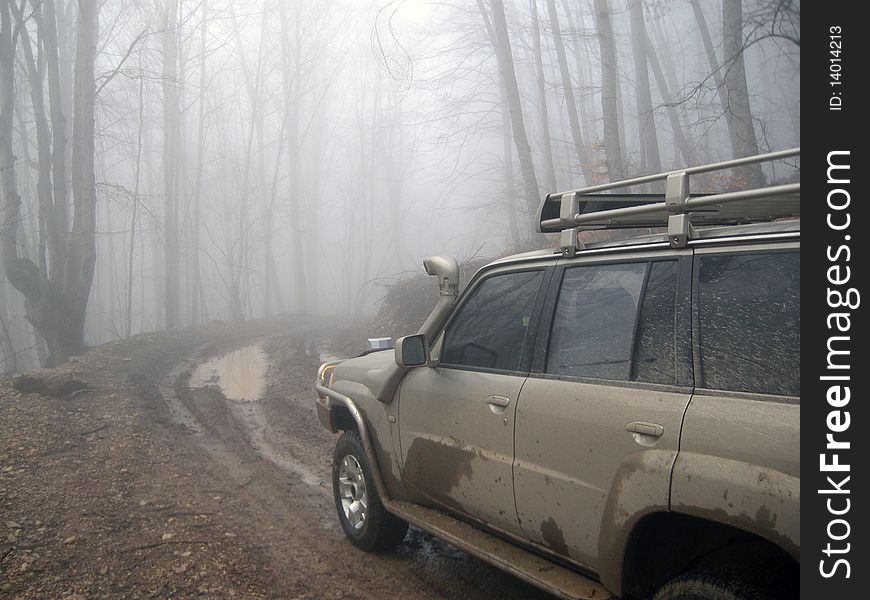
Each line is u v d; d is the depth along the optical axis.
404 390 4.13
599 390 2.90
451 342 3.95
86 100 19.02
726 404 2.45
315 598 4.00
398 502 4.27
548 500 3.07
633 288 2.97
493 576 4.25
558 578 3.04
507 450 3.31
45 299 18.33
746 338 2.49
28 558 4.46
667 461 2.51
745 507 2.26
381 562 4.50
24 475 6.23
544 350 3.27
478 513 3.58
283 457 7.38
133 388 11.12
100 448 7.24
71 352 18.52
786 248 2.50
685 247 2.81
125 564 4.41
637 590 2.76
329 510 5.62
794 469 2.18
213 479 6.48
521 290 3.58
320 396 5.36
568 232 3.30
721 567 2.40
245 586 4.15
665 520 2.67
